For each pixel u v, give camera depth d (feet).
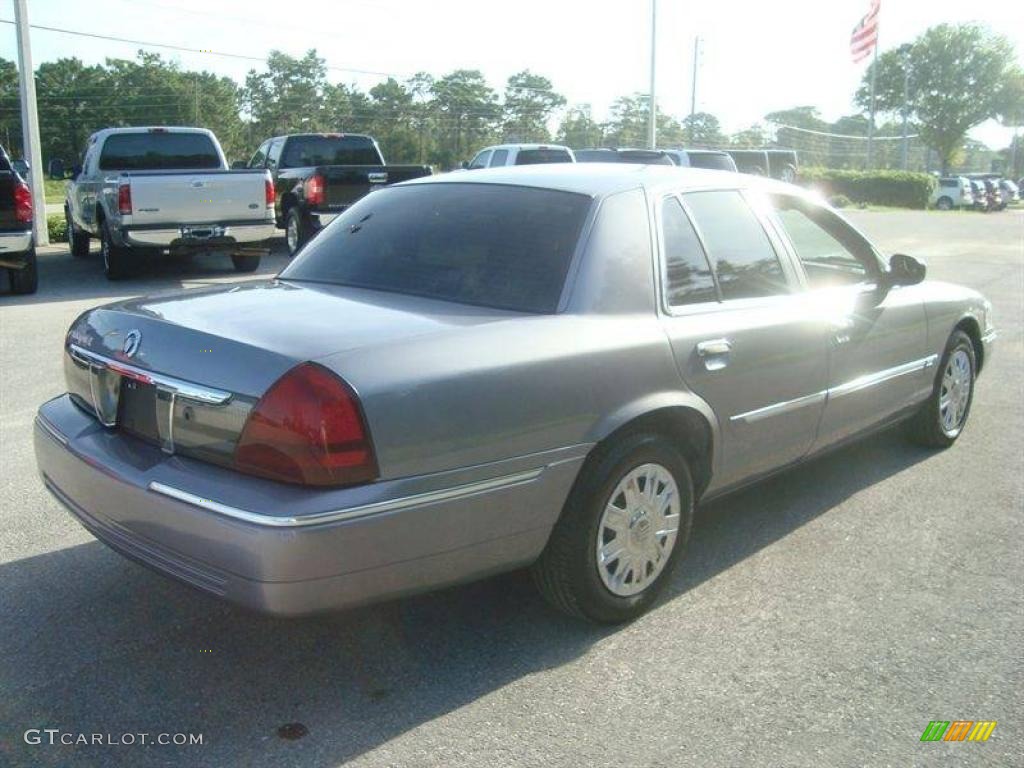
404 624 12.74
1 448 19.31
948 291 19.66
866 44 136.77
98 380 11.90
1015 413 23.39
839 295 16.06
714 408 13.32
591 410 11.60
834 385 15.71
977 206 173.27
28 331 31.07
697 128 274.77
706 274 13.76
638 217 13.12
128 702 10.89
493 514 10.88
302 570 9.62
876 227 97.96
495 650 12.13
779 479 18.57
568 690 11.27
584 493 11.82
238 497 9.83
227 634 12.40
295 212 53.11
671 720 10.72
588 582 12.10
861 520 16.56
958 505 17.28
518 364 10.98
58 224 64.23
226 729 10.44
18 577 13.83
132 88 266.16
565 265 12.28
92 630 12.42
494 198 13.74
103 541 11.58
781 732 10.53
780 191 15.94
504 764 9.91
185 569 10.31
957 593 13.88
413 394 10.17
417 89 260.83
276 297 12.51
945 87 300.20
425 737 10.34
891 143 372.58
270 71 264.31
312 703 10.94
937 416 19.80
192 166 49.26
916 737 10.48
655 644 12.35
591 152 77.10
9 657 11.77
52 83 259.19
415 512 10.19
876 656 12.12
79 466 11.50
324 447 9.71
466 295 12.37
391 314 11.53
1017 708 11.05
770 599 13.62
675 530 13.11
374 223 14.40
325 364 9.95
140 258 51.72
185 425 10.59
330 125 264.11
